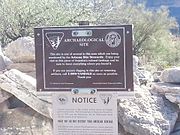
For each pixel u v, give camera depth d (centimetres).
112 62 79
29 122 104
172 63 504
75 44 80
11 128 104
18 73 110
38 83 82
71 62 80
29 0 233
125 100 101
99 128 81
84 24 84
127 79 79
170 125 100
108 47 79
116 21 372
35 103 103
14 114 107
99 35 79
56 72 81
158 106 103
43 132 101
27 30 229
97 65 79
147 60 471
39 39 81
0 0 230
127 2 475
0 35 227
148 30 499
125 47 78
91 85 80
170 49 532
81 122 82
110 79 79
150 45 500
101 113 81
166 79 115
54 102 82
